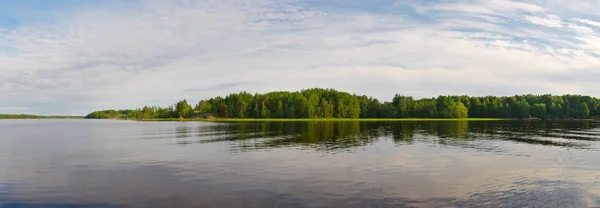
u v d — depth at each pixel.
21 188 22.94
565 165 30.00
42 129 109.19
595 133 68.56
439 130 79.88
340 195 20.33
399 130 80.31
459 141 51.09
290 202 19.06
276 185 22.78
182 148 44.25
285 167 29.08
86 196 20.88
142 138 63.03
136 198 20.28
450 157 34.50
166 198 20.14
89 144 52.03
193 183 23.58
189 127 107.25
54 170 29.23
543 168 28.58
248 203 18.94
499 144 46.66
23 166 31.45
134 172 27.84
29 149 45.69
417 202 19.00
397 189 21.66
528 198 19.66
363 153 37.59
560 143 47.97
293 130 82.00
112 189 22.34
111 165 31.42
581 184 22.88
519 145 45.38
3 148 47.19
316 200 19.36
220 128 96.19
